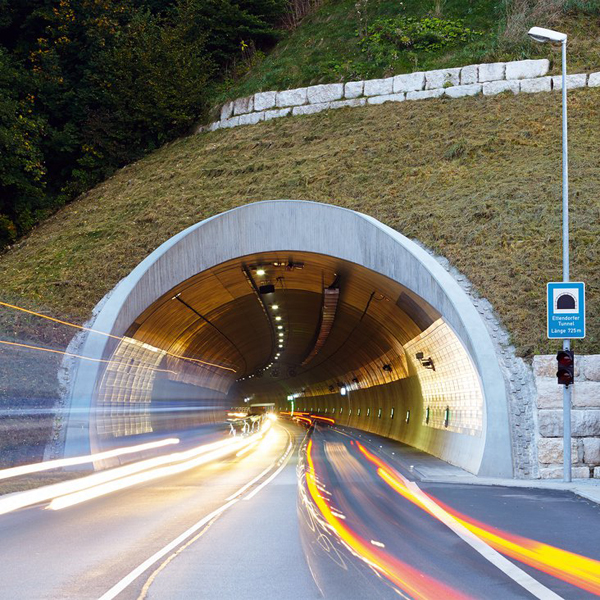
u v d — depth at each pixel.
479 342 22.95
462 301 24.28
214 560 9.48
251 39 66.31
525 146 40.47
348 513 13.91
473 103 46.84
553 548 10.21
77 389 25.56
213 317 39.50
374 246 27.50
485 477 21.05
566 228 20.72
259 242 28.75
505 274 28.30
